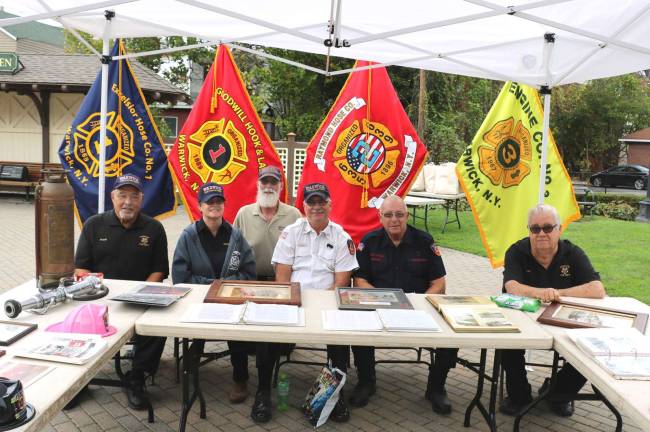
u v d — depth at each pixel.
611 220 14.78
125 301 3.01
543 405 3.89
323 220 4.03
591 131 31.11
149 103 13.98
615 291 7.30
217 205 3.88
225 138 5.33
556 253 3.79
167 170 5.34
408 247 4.09
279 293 3.33
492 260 4.71
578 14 3.52
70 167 5.01
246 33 4.52
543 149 4.46
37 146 13.90
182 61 19.75
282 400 3.67
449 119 17.86
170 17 4.12
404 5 3.47
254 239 4.54
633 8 3.38
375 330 2.82
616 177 27.92
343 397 3.70
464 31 3.97
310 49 4.72
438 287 4.02
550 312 3.19
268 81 17.41
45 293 2.89
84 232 3.91
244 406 3.71
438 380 3.78
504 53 4.39
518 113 4.68
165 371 4.23
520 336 2.82
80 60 14.49
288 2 3.55
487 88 18.84
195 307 3.03
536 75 4.46
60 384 2.11
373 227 5.48
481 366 3.40
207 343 4.86
